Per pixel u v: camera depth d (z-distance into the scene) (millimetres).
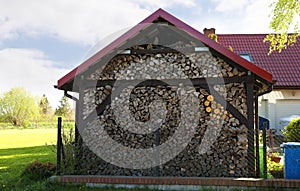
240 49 22969
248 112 8320
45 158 13695
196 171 8539
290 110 20312
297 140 12391
